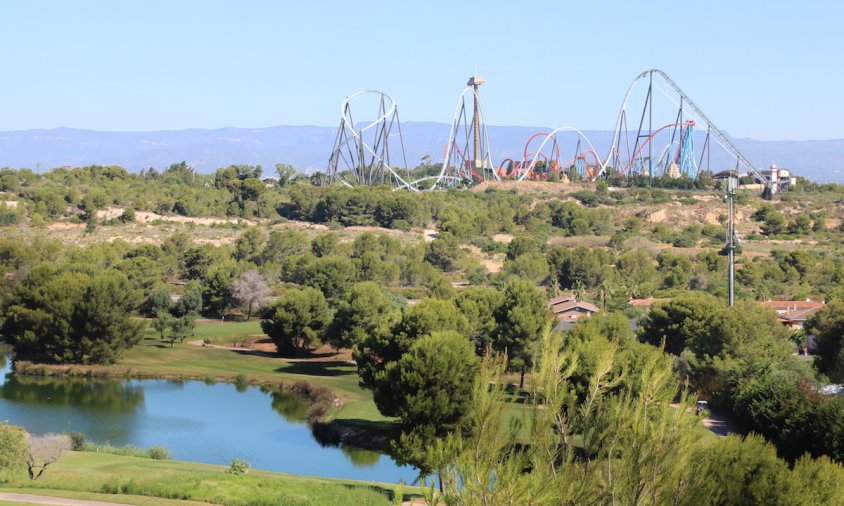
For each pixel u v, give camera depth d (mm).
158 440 101875
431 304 121812
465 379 82188
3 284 181250
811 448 71562
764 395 91750
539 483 27422
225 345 172500
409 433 81500
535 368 31688
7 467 68812
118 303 149500
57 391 130000
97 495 66875
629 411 29984
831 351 114062
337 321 153375
